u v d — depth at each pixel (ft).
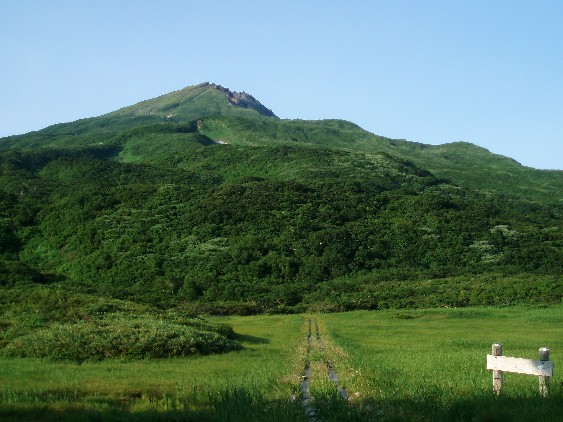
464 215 362.12
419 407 46.03
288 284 262.67
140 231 306.35
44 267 283.38
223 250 286.66
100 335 98.63
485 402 46.75
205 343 101.19
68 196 359.46
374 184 452.35
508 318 182.09
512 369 49.78
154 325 107.24
